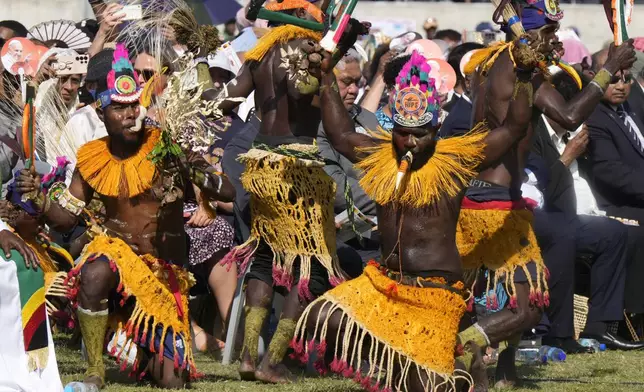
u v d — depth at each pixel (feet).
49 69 72.43
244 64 65.77
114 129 57.36
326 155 71.41
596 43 149.18
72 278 58.59
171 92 56.85
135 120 57.31
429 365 50.75
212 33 65.31
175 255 59.72
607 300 82.02
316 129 64.69
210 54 67.31
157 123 62.03
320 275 64.90
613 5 60.34
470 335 60.23
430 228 52.03
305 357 52.08
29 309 53.52
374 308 51.37
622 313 82.17
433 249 52.03
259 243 65.31
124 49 58.54
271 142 64.23
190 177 57.52
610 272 81.82
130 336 58.29
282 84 63.72
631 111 88.02
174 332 58.90
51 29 88.69
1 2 118.62
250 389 60.70
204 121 59.98
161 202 58.44
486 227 60.75
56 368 54.70
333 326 51.62
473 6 149.89
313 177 63.98
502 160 60.95
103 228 59.21
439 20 150.20
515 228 60.90
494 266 61.00
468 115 74.28
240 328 74.23
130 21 75.77
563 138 85.10
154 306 57.93
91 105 73.31
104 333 58.44
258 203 64.54
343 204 71.36
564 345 80.74
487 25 142.10
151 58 67.41
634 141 85.30
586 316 81.97
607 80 59.52
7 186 58.65
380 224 53.06
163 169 57.72
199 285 77.10
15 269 53.01
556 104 59.00
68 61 76.43
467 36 131.54
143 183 57.77
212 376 65.77
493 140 52.65
